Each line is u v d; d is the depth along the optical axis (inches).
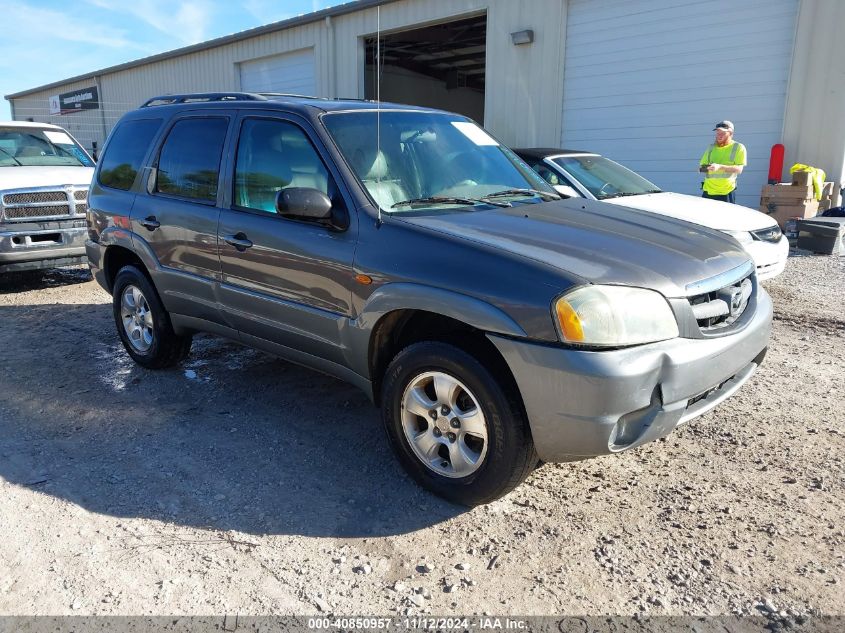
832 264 338.3
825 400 170.7
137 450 148.5
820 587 100.9
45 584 103.7
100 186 204.4
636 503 124.6
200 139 171.3
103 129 1025.5
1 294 309.6
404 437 129.2
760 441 148.3
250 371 197.6
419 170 149.1
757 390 177.9
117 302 203.0
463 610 97.6
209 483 134.0
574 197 167.2
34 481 135.1
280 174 149.0
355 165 139.3
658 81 462.9
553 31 507.2
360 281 128.4
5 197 291.3
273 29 692.7
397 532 116.9
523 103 537.3
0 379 193.8
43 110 1202.6
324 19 647.8
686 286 114.7
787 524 116.9
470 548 112.1
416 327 131.5
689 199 293.9
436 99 955.3
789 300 273.0
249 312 156.6
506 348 109.1
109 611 97.7
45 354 217.5
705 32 436.8
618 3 472.1
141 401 176.4
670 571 105.3
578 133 511.5
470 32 690.8
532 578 104.3
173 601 99.8
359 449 147.8
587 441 106.6
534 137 536.4
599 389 103.1
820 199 393.1
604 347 104.7
